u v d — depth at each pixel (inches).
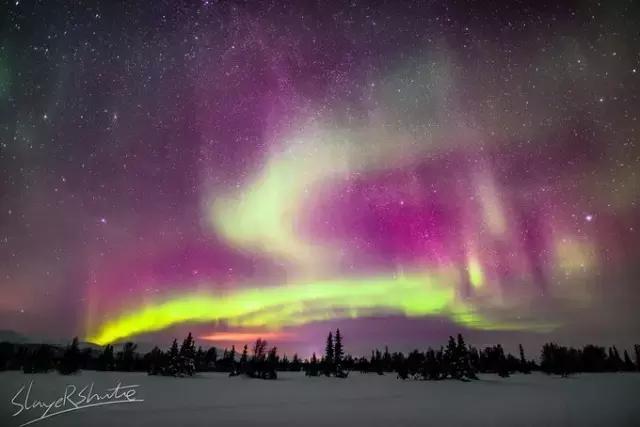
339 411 909.2
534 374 3376.0
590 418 841.5
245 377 2343.8
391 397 1274.6
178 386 1503.4
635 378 2674.7
